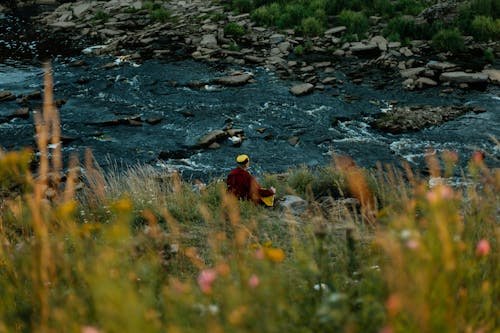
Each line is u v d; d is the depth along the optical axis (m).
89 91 23.06
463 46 26.16
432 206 3.55
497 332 3.38
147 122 20.31
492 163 16.69
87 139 18.97
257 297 3.52
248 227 7.02
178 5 35.50
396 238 3.56
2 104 21.58
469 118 20.00
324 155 17.92
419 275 3.25
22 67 26.16
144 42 28.56
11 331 3.81
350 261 4.71
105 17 33.41
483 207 4.86
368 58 26.11
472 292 3.70
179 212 8.17
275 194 10.14
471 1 29.42
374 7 32.22
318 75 24.39
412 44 27.09
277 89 23.00
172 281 4.48
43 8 38.72
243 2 33.16
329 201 9.02
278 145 18.66
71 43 29.67
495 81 22.84
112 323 3.04
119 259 4.17
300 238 6.60
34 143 18.36
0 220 6.14
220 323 3.48
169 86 23.52
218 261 4.88
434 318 3.18
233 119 20.53
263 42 28.34
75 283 4.49
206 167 17.22
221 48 27.56
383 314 3.46
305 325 3.71
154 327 3.28
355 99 21.94
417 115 20.19
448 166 4.88
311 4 32.59
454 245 3.56
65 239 5.81
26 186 4.32
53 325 3.89
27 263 4.56
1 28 33.12
